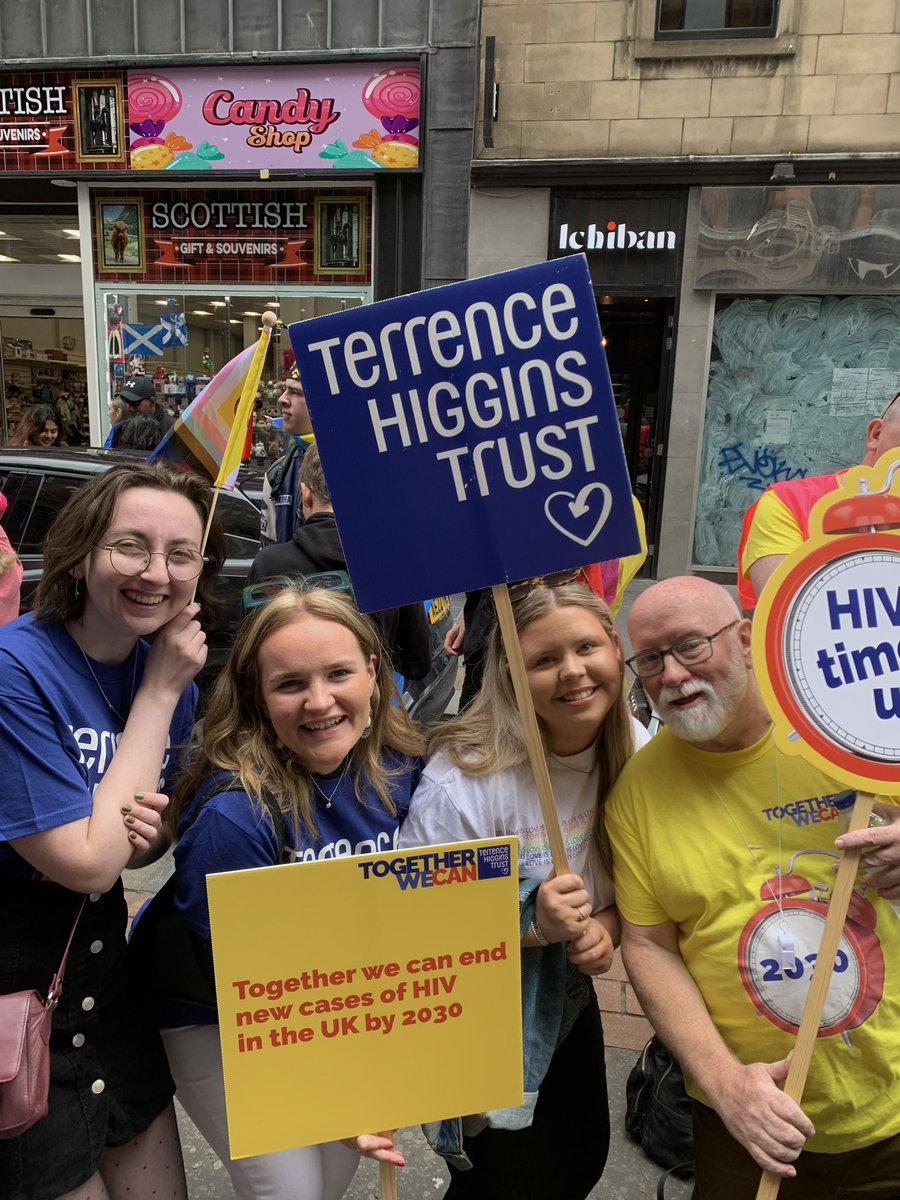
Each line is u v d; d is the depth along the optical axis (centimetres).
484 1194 168
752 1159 146
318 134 775
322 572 246
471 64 730
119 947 151
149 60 776
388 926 127
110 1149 155
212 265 842
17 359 1005
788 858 141
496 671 162
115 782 136
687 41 698
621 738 164
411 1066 129
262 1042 125
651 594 143
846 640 130
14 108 816
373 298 820
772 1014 138
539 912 144
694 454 759
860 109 689
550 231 747
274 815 146
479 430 141
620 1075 239
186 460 170
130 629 139
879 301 713
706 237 720
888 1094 137
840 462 745
